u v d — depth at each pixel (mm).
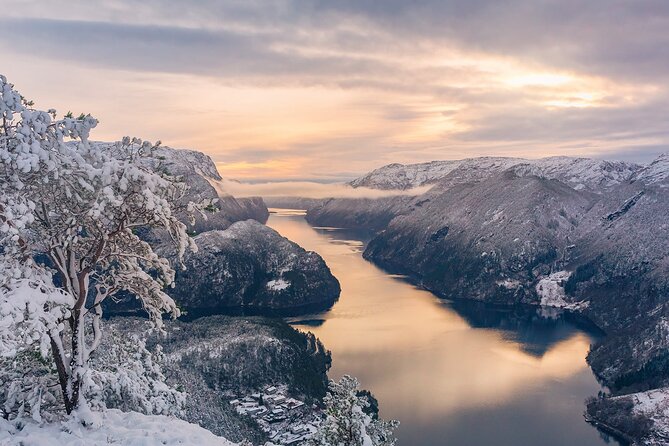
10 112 13445
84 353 16188
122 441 14594
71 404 15484
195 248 16734
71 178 14797
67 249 16703
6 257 14062
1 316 12656
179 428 16062
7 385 15164
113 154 15953
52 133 14234
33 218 13789
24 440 13836
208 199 17016
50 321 13594
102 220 15672
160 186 15875
